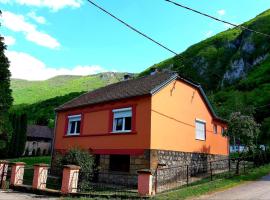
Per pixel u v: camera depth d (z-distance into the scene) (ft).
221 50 393.09
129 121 65.16
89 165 57.11
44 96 526.16
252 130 72.28
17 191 55.31
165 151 61.93
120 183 61.52
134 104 63.57
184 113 70.13
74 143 76.95
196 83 74.43
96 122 72.13
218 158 81.61
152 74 83.76
